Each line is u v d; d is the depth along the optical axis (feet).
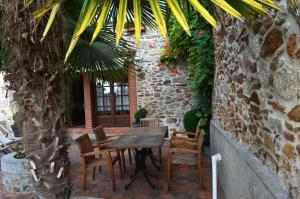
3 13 5.55
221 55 11.85
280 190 4.54
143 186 12.32
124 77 11.85
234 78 8.84
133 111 23.11
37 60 5.75
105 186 12.52
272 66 5.07
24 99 5.92
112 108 24.57
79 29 2.88
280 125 4.73
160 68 22.41
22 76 5.83
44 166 6.17
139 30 2.81
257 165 5.83
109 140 13.65
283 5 4.39
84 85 24.20
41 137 6.02
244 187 6.63
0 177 14.75
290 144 4.29
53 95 6.11
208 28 16.19
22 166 12.36
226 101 10.79
